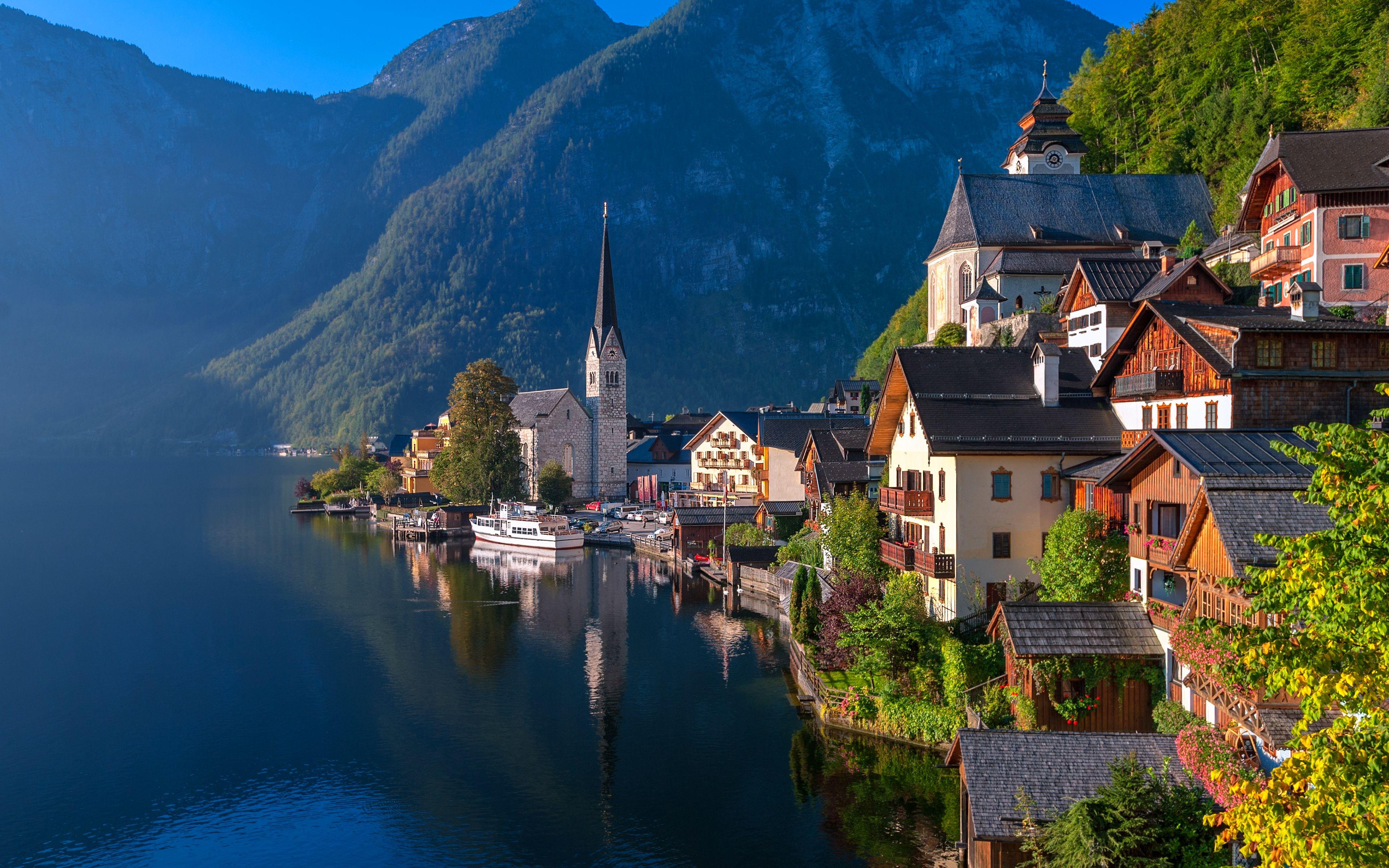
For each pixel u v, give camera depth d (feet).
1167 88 415.44
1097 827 90.43
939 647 159.33
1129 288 202.08
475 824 146.41
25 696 213.87
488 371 517.14
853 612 177.37
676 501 472.03
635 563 384.88
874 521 206.59
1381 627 53.93
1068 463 163.53
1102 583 142.10
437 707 202.08
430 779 164.35
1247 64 381.19
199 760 175.73
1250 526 97.76
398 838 143.13
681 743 174.91
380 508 576.61
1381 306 187.93
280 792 161.17
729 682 211.00
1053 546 149.38
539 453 577.43
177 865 137.69
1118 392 164.45
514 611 292.81
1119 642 126.11
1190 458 113.50
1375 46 304.09
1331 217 206.90
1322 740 57.36
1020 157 413.59
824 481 258.37
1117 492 140.15
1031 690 128.36
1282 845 57.00
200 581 351.46
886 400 192.75
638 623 272.10
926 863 123.95
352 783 163.94
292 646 254.68
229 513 607.78
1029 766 102.42
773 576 286.87
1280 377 135.44
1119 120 435.12
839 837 133.59
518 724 189.47
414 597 317.42
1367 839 53.83
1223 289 188.96
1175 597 126.21
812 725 179.01
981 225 346.54
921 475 182.19
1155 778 94.53
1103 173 422.41
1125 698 126.11
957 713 149.89
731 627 264.31
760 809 144.87
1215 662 96.68
